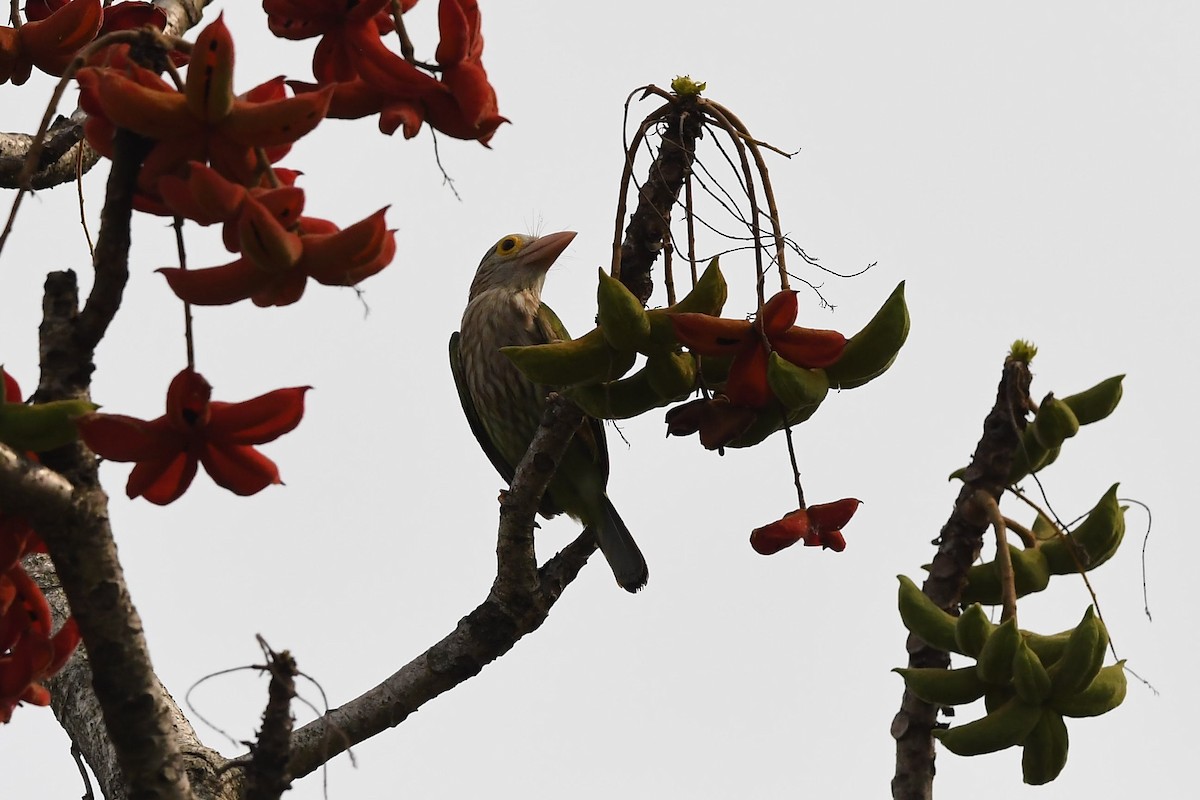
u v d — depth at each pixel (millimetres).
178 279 4629
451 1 5172
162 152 4734
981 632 6926
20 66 7051
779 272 7340
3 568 5645
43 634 5695
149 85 4730
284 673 7145
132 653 6375
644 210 8203
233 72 4602
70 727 8883
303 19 5281
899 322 6508
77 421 4988
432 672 9727
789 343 6562
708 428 6816
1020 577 7938
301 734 9211
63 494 5699
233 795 8305
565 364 6738
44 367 5863
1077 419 8062
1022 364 8023
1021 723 6785
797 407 6594
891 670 7113
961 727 6867
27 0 8383
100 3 7082
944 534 8164
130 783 6684
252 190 4598
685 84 7984
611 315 6605
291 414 5078
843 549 7297
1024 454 7941
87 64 5148
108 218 5324
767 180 7590
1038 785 6941
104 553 6090
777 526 7113
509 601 9914
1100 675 6887
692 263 7914
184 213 4637
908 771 7953
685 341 6543
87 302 5750
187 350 5094
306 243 4602
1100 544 7926
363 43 5207
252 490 5148
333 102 5266
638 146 7684
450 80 5242
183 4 10727
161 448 5059
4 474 5422
